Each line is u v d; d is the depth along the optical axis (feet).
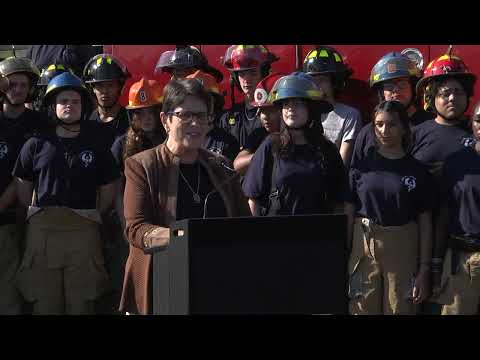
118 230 19.04
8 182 18.93
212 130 19.67
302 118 16.22
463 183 16.30
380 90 19.67
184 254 8.46
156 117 18.74
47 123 19.12
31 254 18.02
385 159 16.56
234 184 11.63
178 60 21.08
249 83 20.54
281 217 8.61
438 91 17.54
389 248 16.42
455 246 16.47
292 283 8.61
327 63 19.75
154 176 11.21
